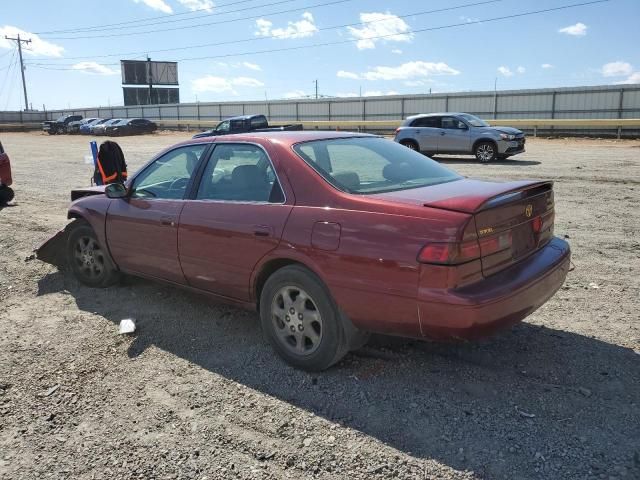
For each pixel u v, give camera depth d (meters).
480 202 3.25
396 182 4.01
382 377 3.79
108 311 5.16
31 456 3.07
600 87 33.56
